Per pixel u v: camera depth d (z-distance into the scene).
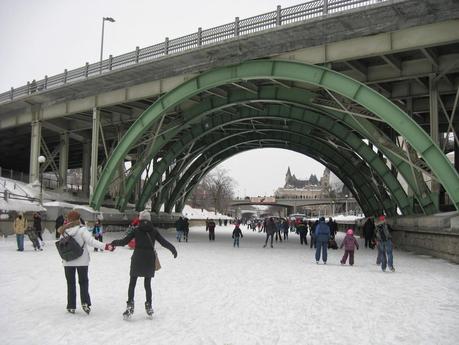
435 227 21.59
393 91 27.72
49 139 49.78
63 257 8.09
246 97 31.14
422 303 9.93
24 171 72.44
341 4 22.22
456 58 22.94
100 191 32.91
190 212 88.44
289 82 29.12
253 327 7.51
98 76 32.62
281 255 22.48
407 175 25.00
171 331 7.14
